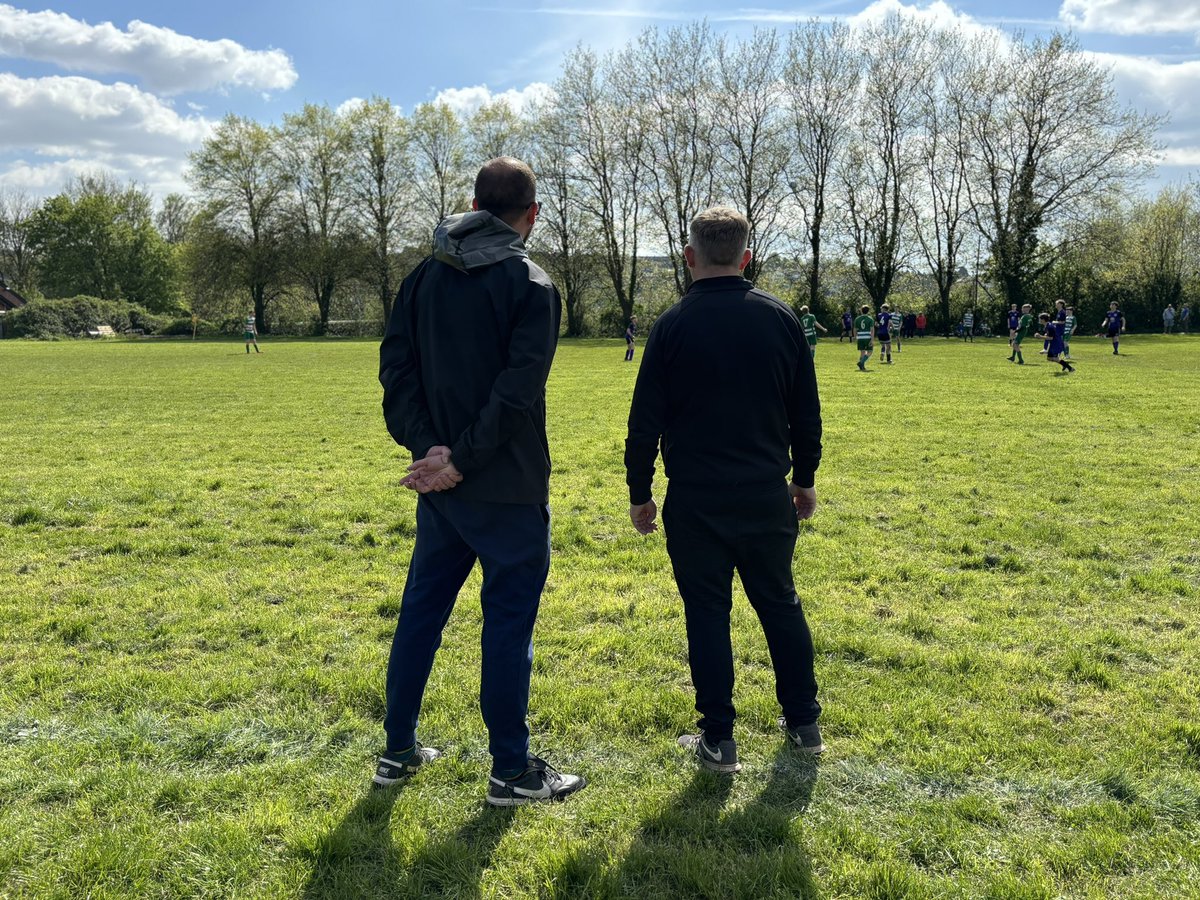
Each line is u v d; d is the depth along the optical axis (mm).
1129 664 4090
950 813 2850
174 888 2459
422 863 2574
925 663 4086
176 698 3684
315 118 56250
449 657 4121
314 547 6133
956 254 49219
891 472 8773
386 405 2900
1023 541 6234
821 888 2480
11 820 2756
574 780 3021
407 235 57625
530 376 2607
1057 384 17672
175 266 74375
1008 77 45250
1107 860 2590
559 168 50812
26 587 5199
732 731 3197
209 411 14258
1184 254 49875
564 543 6246
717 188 49438
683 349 2943
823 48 46531
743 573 3145
